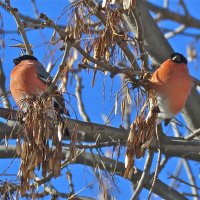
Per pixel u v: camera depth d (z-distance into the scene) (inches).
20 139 339.0
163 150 430.9
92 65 400.5
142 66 381.1
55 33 389.7
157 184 476.1
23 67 422.3
